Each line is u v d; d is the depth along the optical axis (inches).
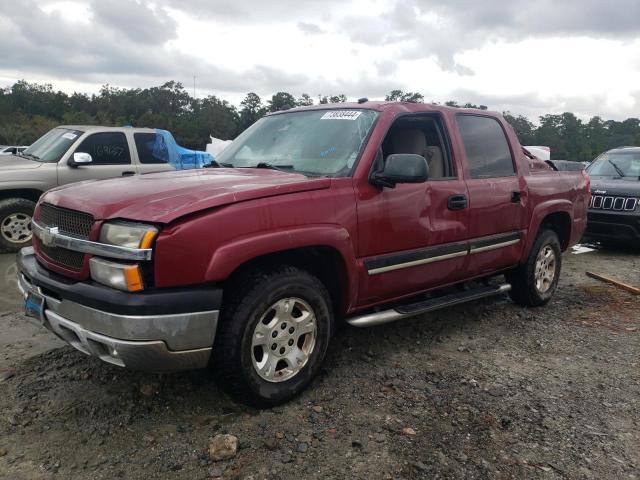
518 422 129.7
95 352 116.7
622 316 214.4
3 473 106.2
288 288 129.0
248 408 132.3
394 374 154.1
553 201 213.2
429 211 161.5
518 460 114.6
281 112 189.0
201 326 114.7
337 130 159.6
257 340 126.5
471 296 181.2
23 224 307.1
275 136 173.5
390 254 152.6
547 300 221.3
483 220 180.7
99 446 115.7
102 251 113.4
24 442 116.3
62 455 112.3
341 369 156.2
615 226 342.3
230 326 121.6
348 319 149.6
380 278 150.9
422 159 138.7
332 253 140.0
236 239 118.3
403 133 171.2
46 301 125.3
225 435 116.4
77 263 121.0
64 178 316.5
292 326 133.2
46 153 328.8
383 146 165.0
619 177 374.9
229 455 112.0
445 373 156.2
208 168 163.5
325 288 139.3
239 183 130.6
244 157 172.9
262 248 121.1
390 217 149.6
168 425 124.2
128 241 111.1
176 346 113.1
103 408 130.2
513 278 213.2
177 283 112.7
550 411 135.5
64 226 126.9
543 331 194.4
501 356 170.6
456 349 175.0
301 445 117.2
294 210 128.3
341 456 114.3
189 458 112.4
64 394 136.3
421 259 160.1
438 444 119.4
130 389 139.1
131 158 343.9
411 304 165.6
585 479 109.0
